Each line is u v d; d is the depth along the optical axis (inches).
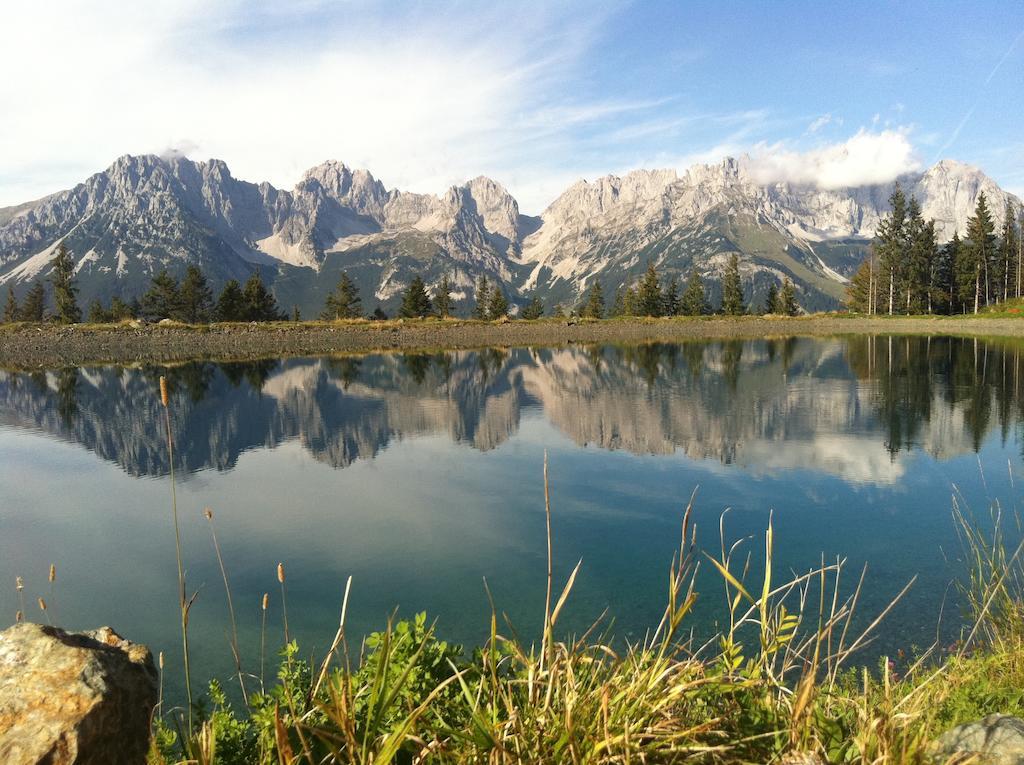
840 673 233.8
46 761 91.8
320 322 3351.4
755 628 289.0
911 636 273.4
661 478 589.0
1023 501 485.4
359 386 1311.5
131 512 517.7
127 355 2209.6
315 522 480.4
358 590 356.5
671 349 2215.8
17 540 457.1
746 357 1815.9
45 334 2667.3
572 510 499.2
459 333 3090.6
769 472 598.2
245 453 737.6
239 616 327.9
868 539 412.2
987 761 105.5
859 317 3732.8
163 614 334.3
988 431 745.6
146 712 111.7
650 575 365.1
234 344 2618.1
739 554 394.6
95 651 111.5
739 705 126.6
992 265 3870.6
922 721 132.0
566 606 327.9
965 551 382.0
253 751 126.9
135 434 852.6
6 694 100.3
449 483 591.2
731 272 4968.0
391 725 120.3
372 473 635.5
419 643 141.6
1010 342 2076.8
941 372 1301.7
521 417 940.6
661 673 120.3
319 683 123.0
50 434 859.4
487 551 412.2
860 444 701.9
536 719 114.5
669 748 109.5
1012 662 184.4
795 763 106.7
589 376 1433.3
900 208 3912.4
